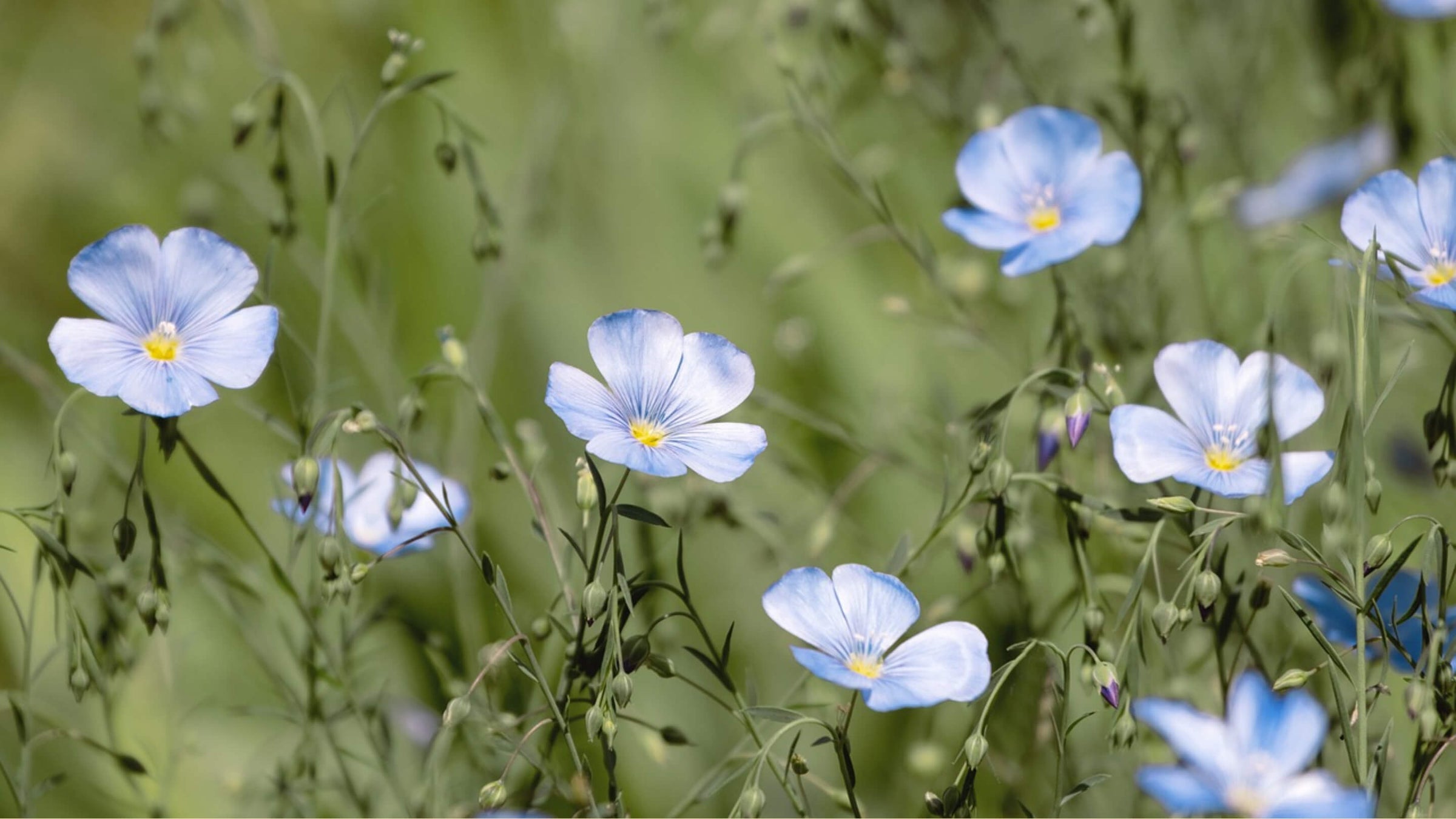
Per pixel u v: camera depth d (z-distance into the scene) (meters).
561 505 0.77
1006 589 0.74
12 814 0.74
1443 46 0.79
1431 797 0.68
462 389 0.77
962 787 0.66
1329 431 0.70
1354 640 0.69
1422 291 0.67
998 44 0.78
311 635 0.72
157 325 0.67
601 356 0.67
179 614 0.76
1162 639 0.66
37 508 0.68
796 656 0.66
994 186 0.73
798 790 0.71
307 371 0.78
